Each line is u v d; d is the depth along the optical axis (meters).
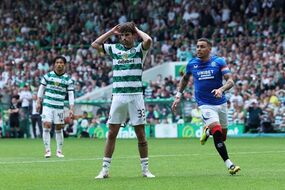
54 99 41.12
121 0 100.00
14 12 103.31
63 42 95.31
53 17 100.50
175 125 72.94
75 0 101.81
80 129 76.06
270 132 69.75
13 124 76.75
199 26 90.44
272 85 72.62
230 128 70.94
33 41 97.00
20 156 41.62
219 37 87.25
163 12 94.75
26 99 76.56
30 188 23.39
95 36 95.44
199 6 92.88
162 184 24.17
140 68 26.72
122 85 26.61
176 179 25.84
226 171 29.38
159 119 74.12
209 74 28.16
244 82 73.00
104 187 23.45
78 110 76.62
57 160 37.16
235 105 71.00
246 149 46.94
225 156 27.33
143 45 26.48
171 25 93.00
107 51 26.89
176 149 48.00
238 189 22.45
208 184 23.98
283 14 88.75
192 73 28.62
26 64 87.75
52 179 26.34
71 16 99.75
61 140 41.59
